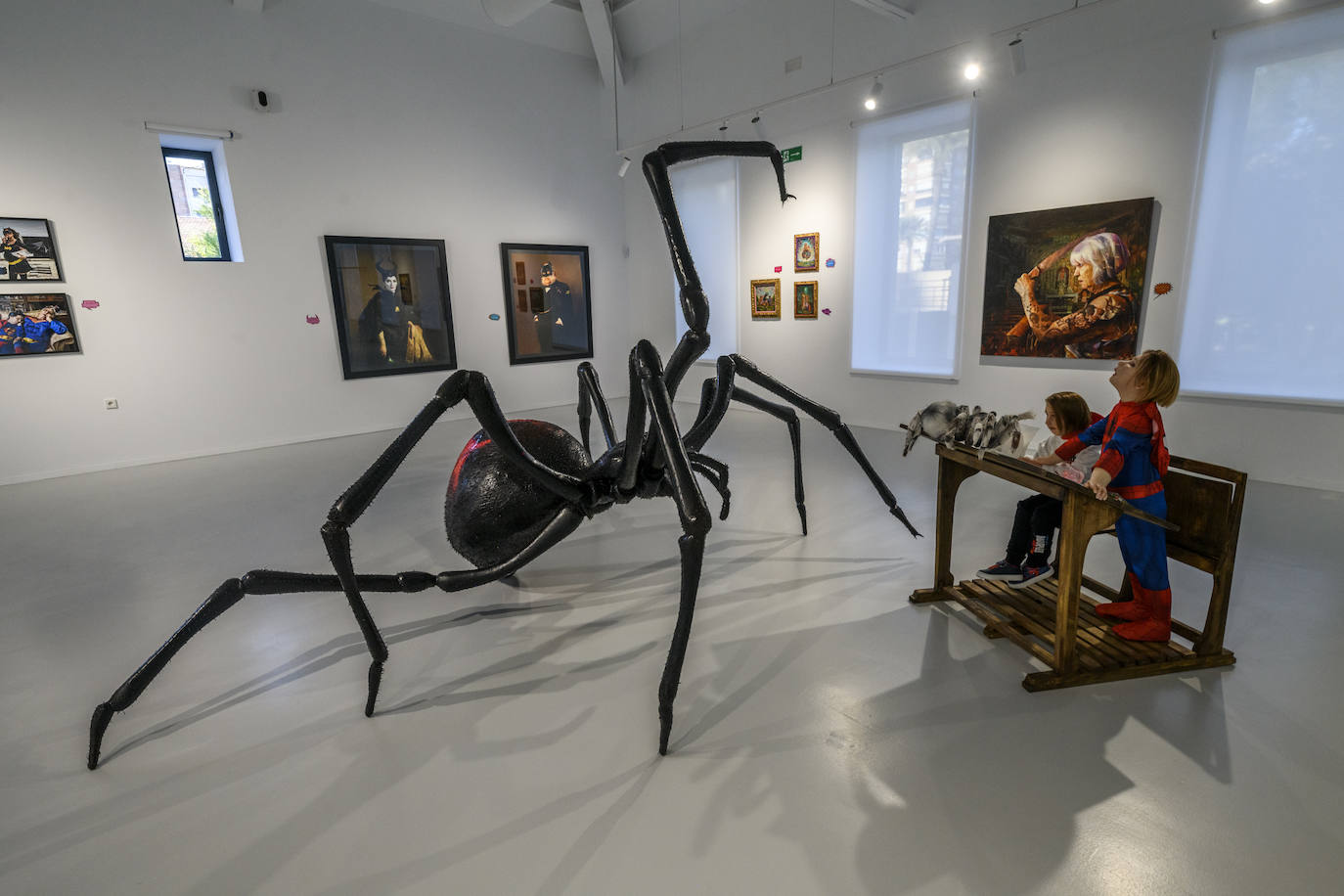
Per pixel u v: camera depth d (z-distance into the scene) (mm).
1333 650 2229
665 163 1678
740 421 6938
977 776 1677
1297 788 1606
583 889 1383
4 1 4867
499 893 1381
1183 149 4336
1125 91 4535
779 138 6789
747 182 7164
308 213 6379
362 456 5793
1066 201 4918
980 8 5141
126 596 2957
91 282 5391
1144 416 2025
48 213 5172
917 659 2236
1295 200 3969
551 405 8398
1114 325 4773
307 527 3848
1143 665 2092
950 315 5816
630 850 1479
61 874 1461
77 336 5375
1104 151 4680
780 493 4246
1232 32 4031
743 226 7309
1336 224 3852
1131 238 4602
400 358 7113
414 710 2043
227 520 4012
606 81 8156
